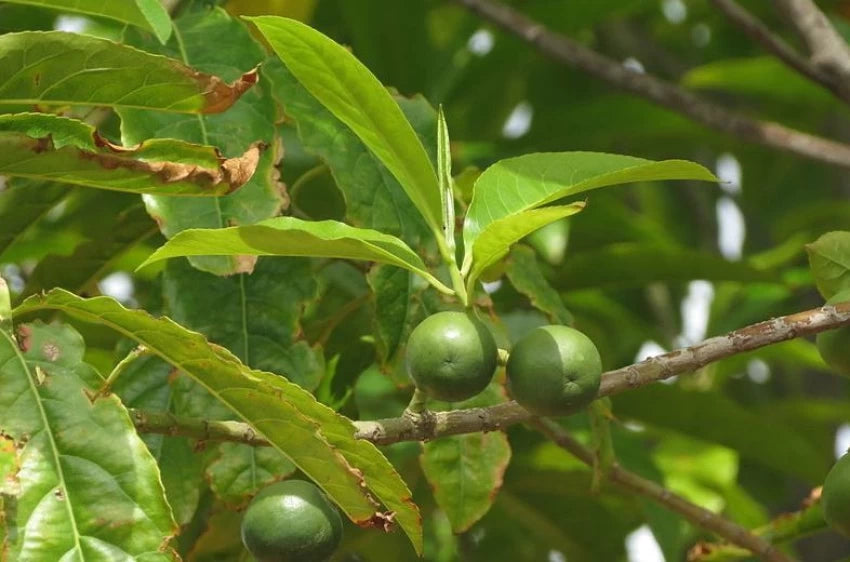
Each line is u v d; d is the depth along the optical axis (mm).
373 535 1939
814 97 2270
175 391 1739
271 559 1646
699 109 2031
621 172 1653
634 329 2301
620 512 2021
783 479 2498
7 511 1602
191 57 1786
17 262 1986
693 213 2803
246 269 1722
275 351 1762
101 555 1604
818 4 2279
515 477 1981
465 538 2047
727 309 2453
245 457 1736
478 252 1651
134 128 1746
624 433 1969
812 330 1671
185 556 1849
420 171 1670
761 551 1797
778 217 2842
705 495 2221
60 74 1653
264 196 1748
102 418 1621
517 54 2152
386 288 1763
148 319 1627
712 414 1961
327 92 1670
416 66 2092
